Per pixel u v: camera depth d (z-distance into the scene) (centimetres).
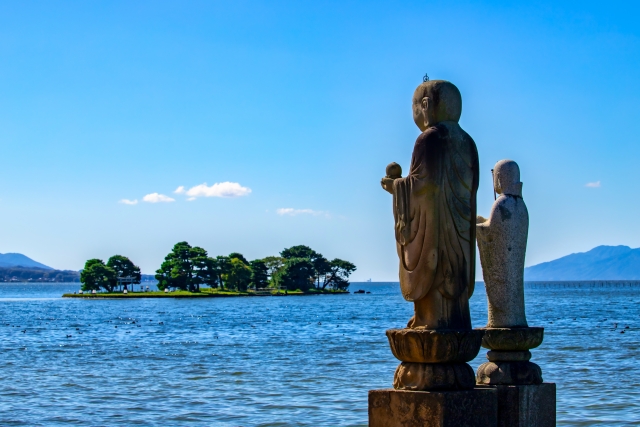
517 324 1459
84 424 2936
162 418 3039
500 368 1420
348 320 11631
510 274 1459
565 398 3219
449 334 1136
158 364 5119
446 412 1122
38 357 5728
